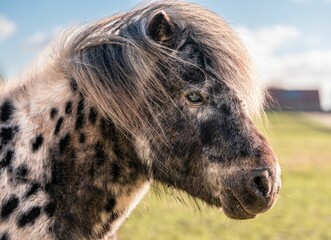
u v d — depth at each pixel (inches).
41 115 124.0
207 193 124.9
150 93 122.1
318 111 2261.3
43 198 119.1
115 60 121.8
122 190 128.3
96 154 124.1
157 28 123.0
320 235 353.4
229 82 121.6
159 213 398.9
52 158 121.5
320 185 595.5
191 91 120.8
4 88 131.3
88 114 124.0
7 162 121.0
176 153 123.5
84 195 123.1
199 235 339.6
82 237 123.0
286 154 918.4
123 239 315.0
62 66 127.9
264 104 139.2
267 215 412.8
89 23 132.4
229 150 119.6
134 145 124.9
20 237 116.9
